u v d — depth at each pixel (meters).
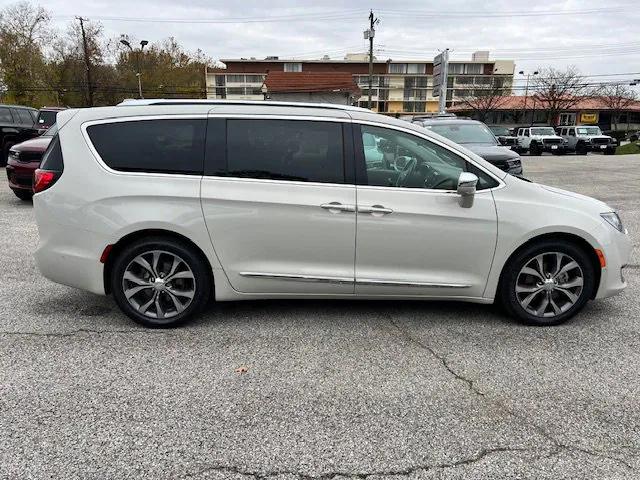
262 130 3.87
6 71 50.06
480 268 3.97
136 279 3.94
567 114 65.94
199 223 3.81
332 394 3.07
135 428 2.71
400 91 94.19
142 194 3.79
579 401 3.02
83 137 3.88
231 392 3.08
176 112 3.89
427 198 3.86
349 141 3.88
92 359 3.48
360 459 2.49
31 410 2.86
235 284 3.95
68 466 2.41
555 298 4.11
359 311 4.40
